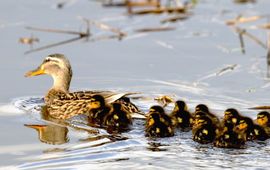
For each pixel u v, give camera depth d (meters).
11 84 18.83
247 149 14.38
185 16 24.12
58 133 15.75
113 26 23.20
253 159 13.88
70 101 16.98
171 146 14.65
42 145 15.08
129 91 18.27
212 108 16.97
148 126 15.36
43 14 24.22
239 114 15.46
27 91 18.44
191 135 15.21
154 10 24.47
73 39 22.20
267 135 14.96
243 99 17.62
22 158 14.44
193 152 14.28
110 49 21.39
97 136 15.41
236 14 24.17
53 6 25.11
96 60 20.56
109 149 14.62
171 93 18.08
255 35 22.22
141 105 17.27
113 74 19.48
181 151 14.36
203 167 13.57
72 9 24.83
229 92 18.11
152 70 19.73
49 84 19.00
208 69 19.77
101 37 22.38
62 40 22.08
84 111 16.72
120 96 16.50
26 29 22.84
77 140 15.24
